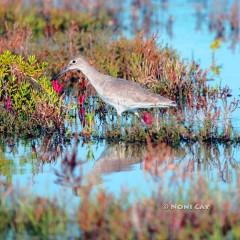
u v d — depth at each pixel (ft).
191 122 50.34
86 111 54.44
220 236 31.24
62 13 80.33
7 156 45.73
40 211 33.58
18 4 81.35
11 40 66.64
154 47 64.54
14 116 50.65
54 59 64.85
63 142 48.78
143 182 39.45
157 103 49.70
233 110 52.19
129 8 91.81
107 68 62.39
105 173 41.68
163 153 43.98
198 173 41.65
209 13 87.04
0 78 52.31
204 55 69.92
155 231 31.53
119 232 31.35
